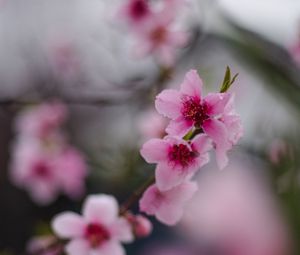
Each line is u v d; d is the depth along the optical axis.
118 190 0.94
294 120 0.70
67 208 1.29
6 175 1.44
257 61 0.81
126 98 0.92
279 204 0.42
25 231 1.39
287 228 0.40
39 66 1.29
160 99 0.45
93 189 1.07
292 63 0.84
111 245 0.54
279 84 0.78
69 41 1.23
